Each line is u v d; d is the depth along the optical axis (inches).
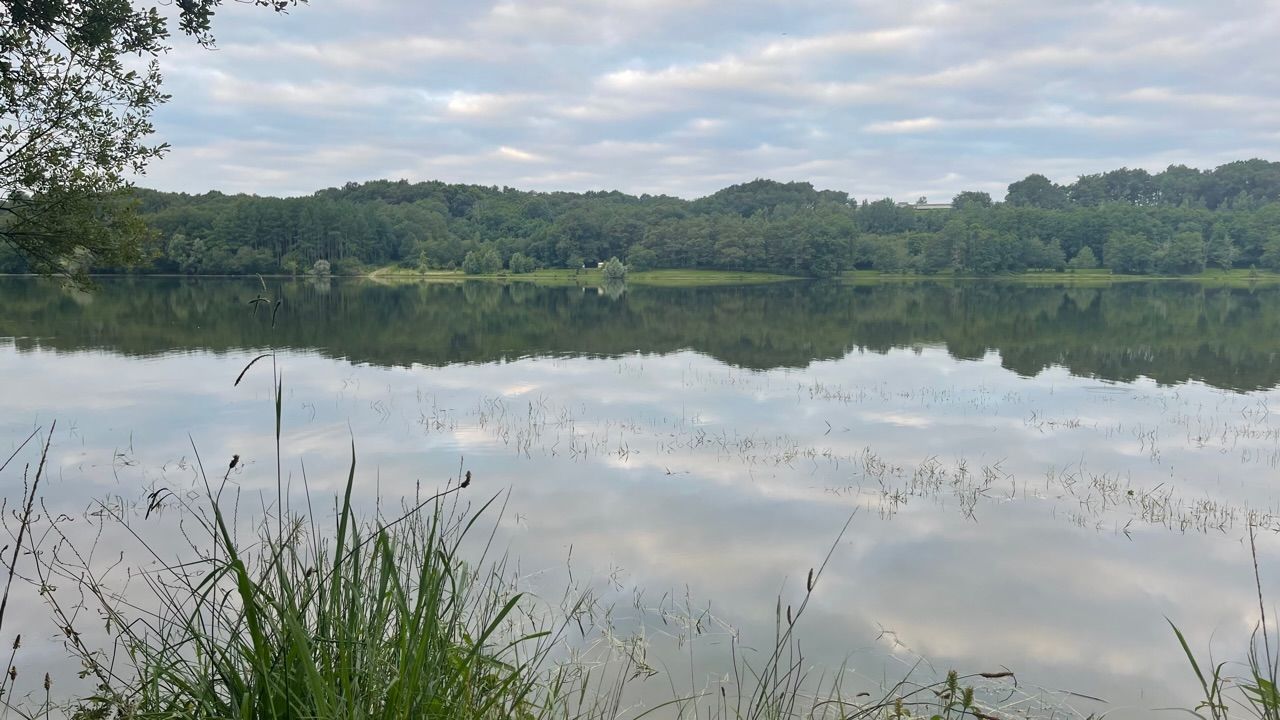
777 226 4293.8
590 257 4813.0
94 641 232.2
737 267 4608.8
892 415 630.5
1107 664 247.9
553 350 1079.0
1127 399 701.9
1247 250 4195.4
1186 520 379.6
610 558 324.2
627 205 6107.3
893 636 263.0
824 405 672.4
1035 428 583.5
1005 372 871.1
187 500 387.9
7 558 297.6
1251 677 238.8
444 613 102.0
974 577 312.8
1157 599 295.7
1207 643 262.8
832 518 380.2
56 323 1293.1
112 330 1210.0
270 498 397.7
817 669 237.9
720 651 245.9
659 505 397.1
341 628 89.3
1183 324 1460.4
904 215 5536.4
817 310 1918.1
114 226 365.1
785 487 430.6
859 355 1030.4
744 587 299.6
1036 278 4062.5
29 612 251.0
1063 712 215.8
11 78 312.7
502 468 467.2
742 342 1189.7
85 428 560.7
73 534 332.8
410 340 1176.8
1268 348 1079.0
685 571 312.8
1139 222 4296.3
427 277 4121.6
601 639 247.3
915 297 2541.8
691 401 690.8
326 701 82.7
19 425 566.3
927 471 462.6
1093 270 4311.0
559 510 386.9
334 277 3949.3
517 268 4473.4
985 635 265.7
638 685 218.2
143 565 293.3
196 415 608.7
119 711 102.3
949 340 1211.2
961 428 582.9
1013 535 359.6
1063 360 970.7
